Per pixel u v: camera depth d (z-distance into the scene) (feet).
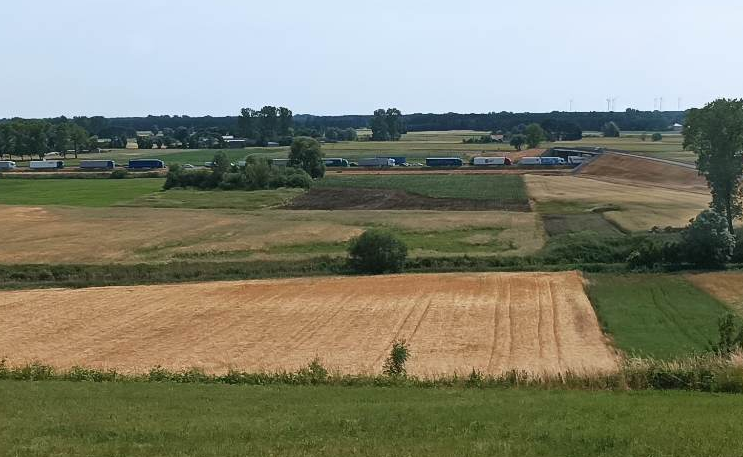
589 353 126.41
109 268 217.77
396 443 53.31
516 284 184.85
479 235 267.18
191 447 52.80
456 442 53.42
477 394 77.30
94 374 95.96
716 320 151.43
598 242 237.66
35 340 135.33
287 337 137.59
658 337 138.62
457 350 128.26
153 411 66.13
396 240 218.59
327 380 88.84
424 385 86.43
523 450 51.37
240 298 169.48
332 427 58.29
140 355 125.08
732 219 253.44
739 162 244.01
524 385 85.46
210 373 106.32
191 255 235.40
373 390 80.69
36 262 223.92
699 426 57.16
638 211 314.35
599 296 173.78
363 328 143.95
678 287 183.73
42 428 58.70
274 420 61.36
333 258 226.58
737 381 79.46
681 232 241.35
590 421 59.82
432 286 182.19
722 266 208.74
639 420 60.03
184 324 147.13
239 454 50.88
